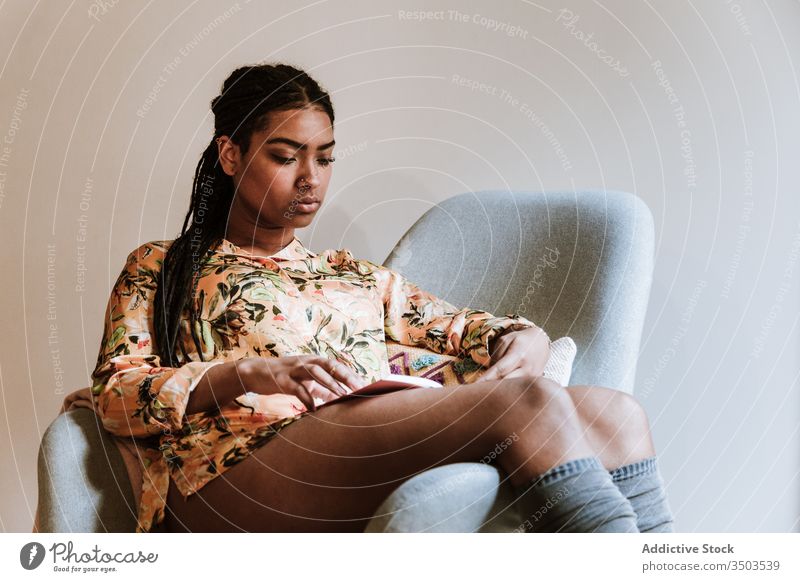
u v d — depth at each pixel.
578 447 1.11
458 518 1.07
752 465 1.88
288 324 1.40
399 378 1.32
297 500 1.22
